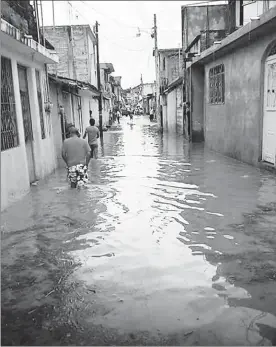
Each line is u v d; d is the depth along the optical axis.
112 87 59.03
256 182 8.89
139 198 7.73
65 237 5.57
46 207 7.19
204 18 22.12
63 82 13.78
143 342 3.13
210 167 11.32
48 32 27.06
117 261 4.71
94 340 3.18
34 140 9.89
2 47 7.43
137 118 67.50
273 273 4.26
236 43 11.15
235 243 5.16
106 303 3.74
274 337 3.15
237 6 15.54
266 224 5.91
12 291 4.02
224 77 13.72
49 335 3.27
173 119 27.20
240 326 3.30
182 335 3.20
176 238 5.42
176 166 11.79
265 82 10.20
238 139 12.30
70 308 3.67
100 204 7.33
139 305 3.68
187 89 19.94
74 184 8.80
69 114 16.58
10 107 7.80
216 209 6.79
